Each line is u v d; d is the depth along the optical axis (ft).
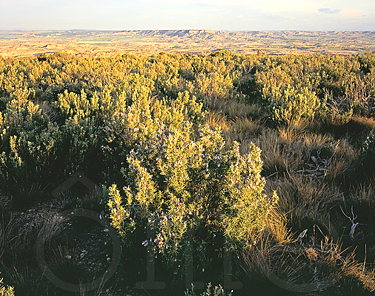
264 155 15.94
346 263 8.30
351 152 15.51
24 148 13.26
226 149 16.39
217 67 49.70
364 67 48.52
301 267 8.37
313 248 9.12
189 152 10.29
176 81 32.45
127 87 27.89
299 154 15.80
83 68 44.62
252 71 55.77
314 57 64.64
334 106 22.93
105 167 14.08
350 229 10.03
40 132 15.56
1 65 53.11
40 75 43.62
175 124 17.48
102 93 24.81
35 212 11.29
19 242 9.44
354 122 20.11
